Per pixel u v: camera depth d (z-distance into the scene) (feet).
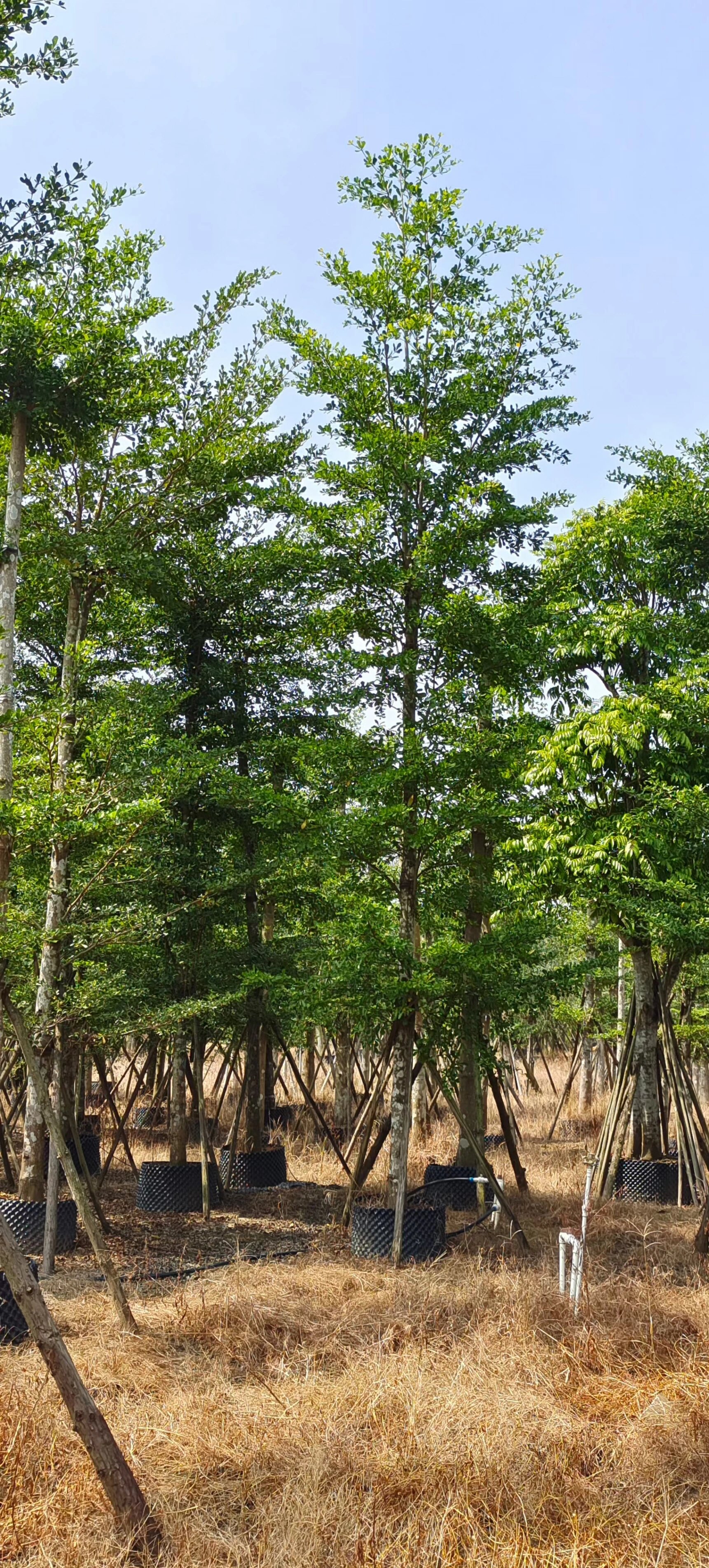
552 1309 22.03
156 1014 32.32
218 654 43.01
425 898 35.94
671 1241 31.19
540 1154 49.67
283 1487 15.12
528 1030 59.00
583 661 44.24
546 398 32.37
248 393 35.53
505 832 33.76
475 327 32.63
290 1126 56.54
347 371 31.68
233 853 44.88
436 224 31.48
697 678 38.47
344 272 31.63
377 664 31.60
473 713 31.68
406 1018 30.04
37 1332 13.78
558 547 43.45
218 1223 34.50
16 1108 37.09
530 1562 13.39
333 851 31.09
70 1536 13.70
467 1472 15.25
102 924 28.78
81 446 32.01
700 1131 39.19
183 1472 15.61
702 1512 14.62
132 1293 25.29
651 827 38.83
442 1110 56.85
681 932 34.65
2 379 26.50
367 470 31.37
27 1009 31.60
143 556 32.04
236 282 34.71
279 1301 23.43
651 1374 19.42
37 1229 29.32
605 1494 14.99
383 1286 25.41
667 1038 40.70
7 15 18.94
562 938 56.18
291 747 36.70
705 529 41.16
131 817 27.07
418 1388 18.06
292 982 34.22
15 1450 15.61
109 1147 50.11
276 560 33.58
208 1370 19.66
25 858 36.76
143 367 32.07
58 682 41.55
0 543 27.35
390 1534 13.98
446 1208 35.14
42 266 22.35
